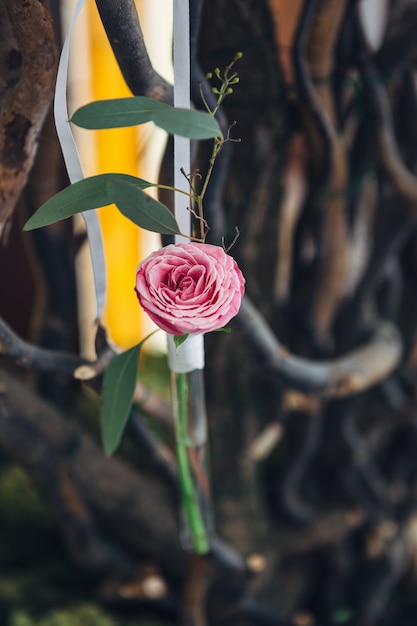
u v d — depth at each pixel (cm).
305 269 87
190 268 51
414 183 80
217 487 90
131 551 97
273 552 95
